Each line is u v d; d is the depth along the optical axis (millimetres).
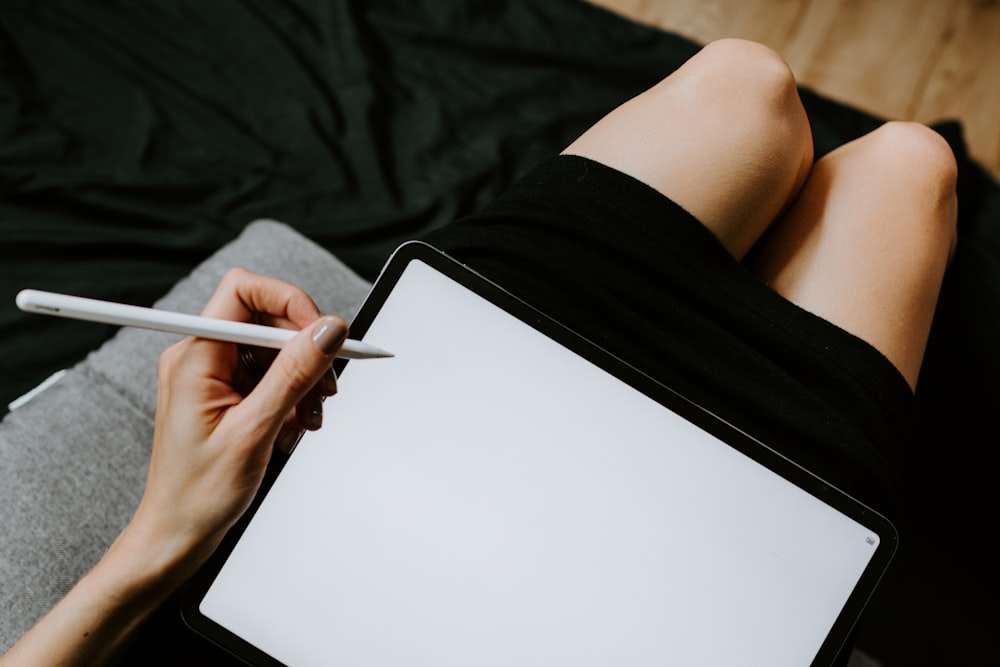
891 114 1232
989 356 1043
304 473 587
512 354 585
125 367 776
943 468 1023
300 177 1124
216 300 578
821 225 747
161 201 1091
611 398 580
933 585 988
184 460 525
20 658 537
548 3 1225
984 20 1249
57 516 685
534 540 578
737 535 573
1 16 1153
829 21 1275
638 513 576
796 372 686
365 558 583
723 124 714
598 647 574
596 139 750
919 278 721
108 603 546
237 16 1188
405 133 1163
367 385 591
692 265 689
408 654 580
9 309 1020
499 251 691
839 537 569
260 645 583
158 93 1149
